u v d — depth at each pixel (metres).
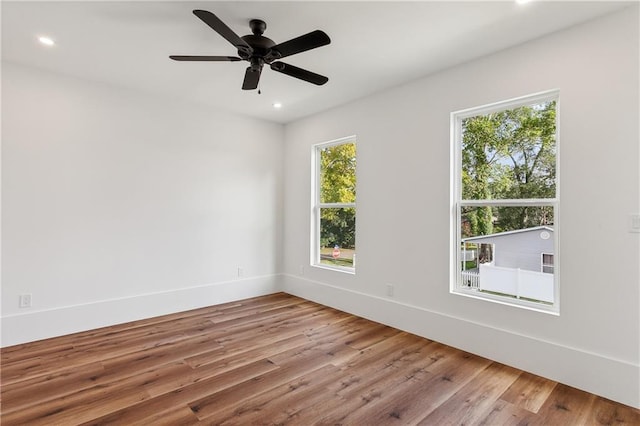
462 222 3.14
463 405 2.17
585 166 2.37
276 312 4.10
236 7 2.20
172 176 4.02
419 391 2.33
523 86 2.65
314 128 4.62
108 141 3.57
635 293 2.17
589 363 2.32
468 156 3.12
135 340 3.20
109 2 2.15
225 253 4.50
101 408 2.11
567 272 2.44
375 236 3.79
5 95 3.02
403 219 3.51
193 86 3.61
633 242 2.18
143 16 2.31
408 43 2.66
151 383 2.42
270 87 3.62
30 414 2.04
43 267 3.20
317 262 4.70
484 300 2.89
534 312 2.60
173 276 4.04
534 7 2.18
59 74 3.28
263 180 4.89
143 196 3.81
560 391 2.34
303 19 2.33
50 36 2.59
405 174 3.49
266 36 2.56
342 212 4.34
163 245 3.96
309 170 4.72
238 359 2.82
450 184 3.12
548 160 2.64
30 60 3.00
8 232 3.03
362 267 3.94
